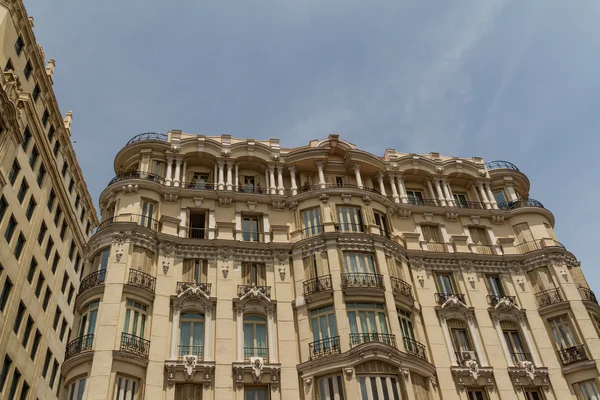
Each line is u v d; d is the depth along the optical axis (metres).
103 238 33.25
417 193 42.38
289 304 33.12
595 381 32.69
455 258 38.03
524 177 44.72
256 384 29.67
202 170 39.28
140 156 38.38
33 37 44.50
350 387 28.52
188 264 33.88
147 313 31.14
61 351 48.81
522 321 35.78
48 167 47.38
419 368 30.84
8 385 37.25
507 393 32.25
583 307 35.75
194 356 29.73
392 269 34.97
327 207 36.81
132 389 28.28
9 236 39.53
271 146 41.03
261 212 37.25
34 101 45.97
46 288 46.09
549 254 38.34
